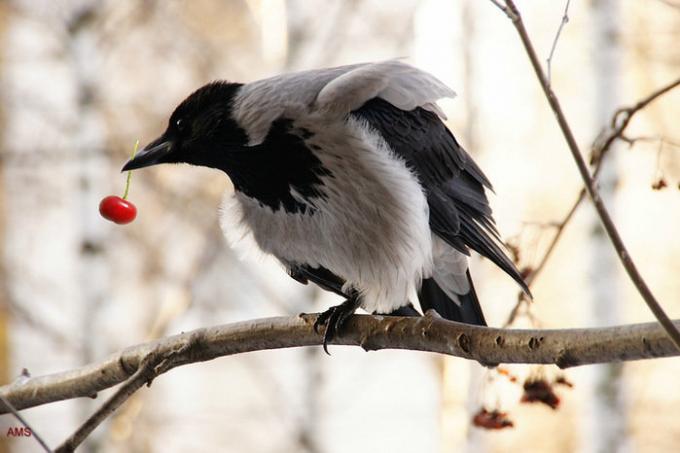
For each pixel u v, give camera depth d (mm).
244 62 18938
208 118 7730
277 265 8305
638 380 18203
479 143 15641
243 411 21516
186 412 21422
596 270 12398
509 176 20438
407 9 17438
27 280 17906
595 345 5324
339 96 7449
